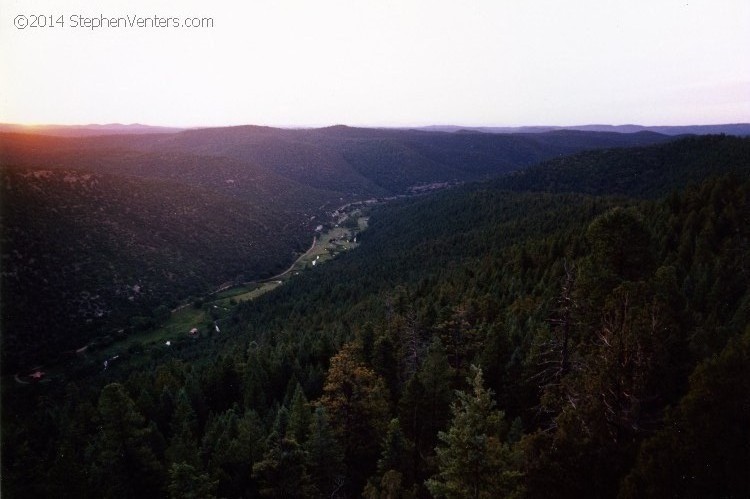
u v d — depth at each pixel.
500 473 15.63
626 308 20.48
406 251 132.25
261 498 26.45
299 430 28.11
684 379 19.12
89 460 31.11
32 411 65.88
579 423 16.41
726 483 13.05
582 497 15.16
